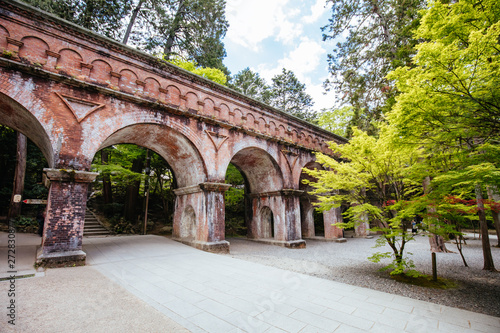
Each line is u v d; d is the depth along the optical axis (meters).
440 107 4.93
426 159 6.90
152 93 10.05
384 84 13.77
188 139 10.80
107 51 9.12
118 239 12.23
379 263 9.98
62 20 8.16
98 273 6.59
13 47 7.27
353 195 8.95
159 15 18.17
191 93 11.31
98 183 20.39
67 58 8.23
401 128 5.52
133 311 4.41
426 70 4.86
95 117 8.41
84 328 3.72
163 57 17.67
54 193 7.29
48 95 7.62
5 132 15.00
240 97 13.14
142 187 20.86
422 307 5.06
